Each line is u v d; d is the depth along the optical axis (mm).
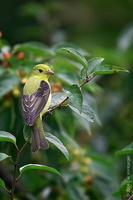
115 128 14633
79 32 18250
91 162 11766
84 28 18391
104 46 17438
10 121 10977
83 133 14375
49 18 18016
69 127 11172
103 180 11719
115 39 17750
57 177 11375
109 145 14352
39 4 18141
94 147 14148
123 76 15094
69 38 17797
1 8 17828
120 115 14867
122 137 14539
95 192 11719
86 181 11430
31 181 11656
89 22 18578
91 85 10430
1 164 11328
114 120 14758
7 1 17938
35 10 17781
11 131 10672
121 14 18562
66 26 18484
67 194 11492
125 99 14867
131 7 18531
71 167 11523
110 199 11492
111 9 18625
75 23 18547
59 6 18453
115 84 15250
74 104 7672
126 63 15055
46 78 10656
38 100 9086
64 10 18609
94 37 17797
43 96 9180
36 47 10828
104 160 11797
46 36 17547
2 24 17641
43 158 11352
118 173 12805
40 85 9461
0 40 11484
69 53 7984
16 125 10688
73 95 7719
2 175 11500
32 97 9195
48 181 11617
